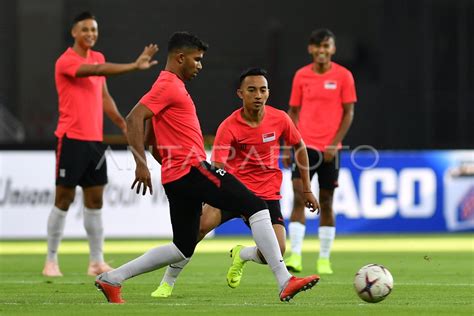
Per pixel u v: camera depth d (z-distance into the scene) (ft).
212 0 275.59
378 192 223.71
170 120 97.91
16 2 266.98
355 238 217.97
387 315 90.79
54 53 267.39
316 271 146.92
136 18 273.13
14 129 262.06
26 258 176.04
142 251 190.70
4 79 265.95
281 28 276.21
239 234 224.33
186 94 98.58
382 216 223.92
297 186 143.74
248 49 275.39
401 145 265.95
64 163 137.18
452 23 270.05
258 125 111.65
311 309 95.30
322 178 144.25
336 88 145.07
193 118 98.84
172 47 99.66
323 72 146.00
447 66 269.03
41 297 109.09
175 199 98.58
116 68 130.72
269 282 128.36
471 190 227.61
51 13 267.39
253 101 109.50
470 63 269.23
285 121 112.06
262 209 97.14
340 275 139.85
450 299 106.73
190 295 111.55
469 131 268.41
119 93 264.72
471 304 101.40
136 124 96.32
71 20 270.87
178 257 99.76
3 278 135.74
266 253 96.58
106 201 214.07
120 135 250.16
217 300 105.40
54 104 265.95
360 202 223.30
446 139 267.59
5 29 266.98
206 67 271.90
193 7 275.18
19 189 215.92
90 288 120.26
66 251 192.13
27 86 265.75
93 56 139.85
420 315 90.89
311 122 145.28
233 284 116.26
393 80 268.41
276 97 270.87
